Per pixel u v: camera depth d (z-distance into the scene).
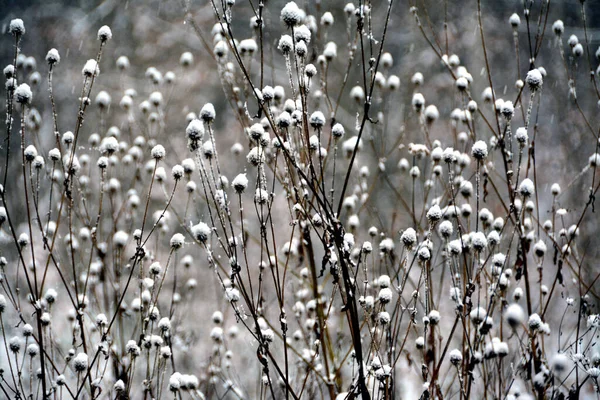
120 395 2.33
